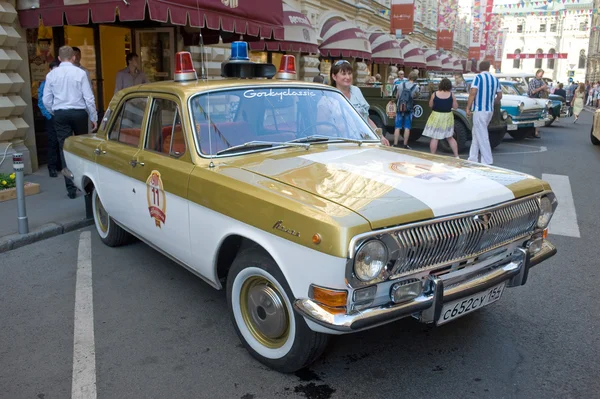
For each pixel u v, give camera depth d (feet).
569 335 11.91
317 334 9.50
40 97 26.40
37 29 30.42
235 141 12.07
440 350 11.22
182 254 12.25
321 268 8.41
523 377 10.23
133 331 12.11
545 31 229.66
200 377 10.26
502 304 13.52
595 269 16.01
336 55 54.60
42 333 12.04
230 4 26.30
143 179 13.23
